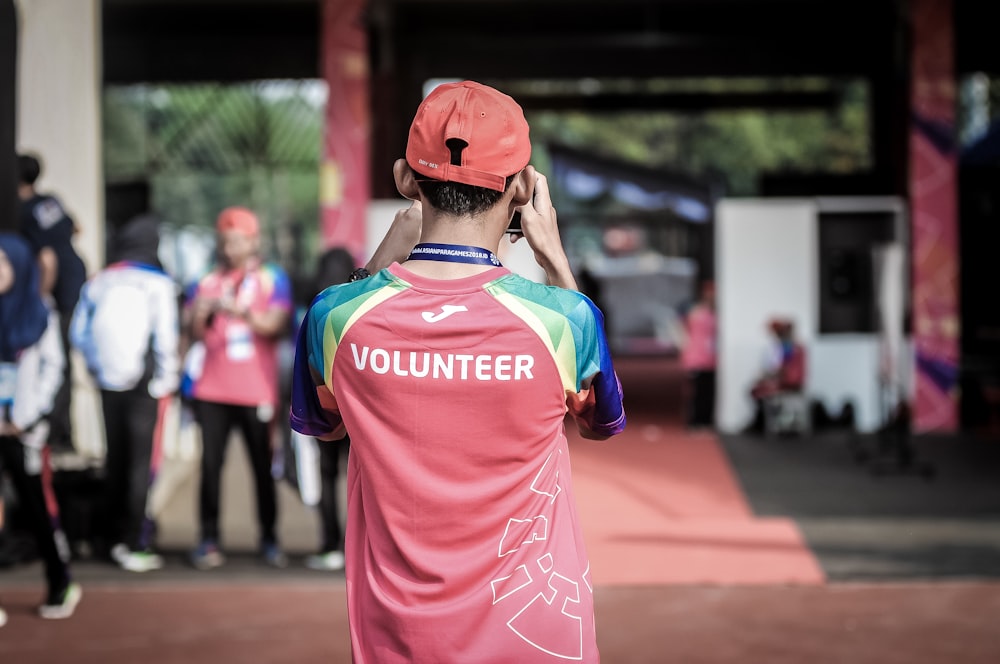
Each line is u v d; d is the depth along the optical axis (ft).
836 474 36.24
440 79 59.72
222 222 22.53
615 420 7.34
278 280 22.79
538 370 6.69
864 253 47.80
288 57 60.54
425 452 6.70
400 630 6.63
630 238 100.99
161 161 73.72
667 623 18.79
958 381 47.73
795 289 47.93
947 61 47.44
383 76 53.72
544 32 60.08
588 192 51.39
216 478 22.99
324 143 49.75
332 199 49.62
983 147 51.34
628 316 99.71
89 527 23.98
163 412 23.06
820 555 24.14
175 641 17.65
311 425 7.34
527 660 6.64
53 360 18.45
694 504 31.04
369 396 6.77
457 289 6.75
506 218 7.11
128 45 60.39
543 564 6.75
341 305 6.86
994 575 22.13
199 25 60.34
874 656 16.93
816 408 47.34
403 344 6.70
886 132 59.06
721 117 133.18
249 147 72.54
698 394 47.14
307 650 17.20
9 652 17.01
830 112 71.05
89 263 30.48
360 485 6.98
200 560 22.98
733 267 48.03
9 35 23.07
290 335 23.21
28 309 18.11
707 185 50.16
